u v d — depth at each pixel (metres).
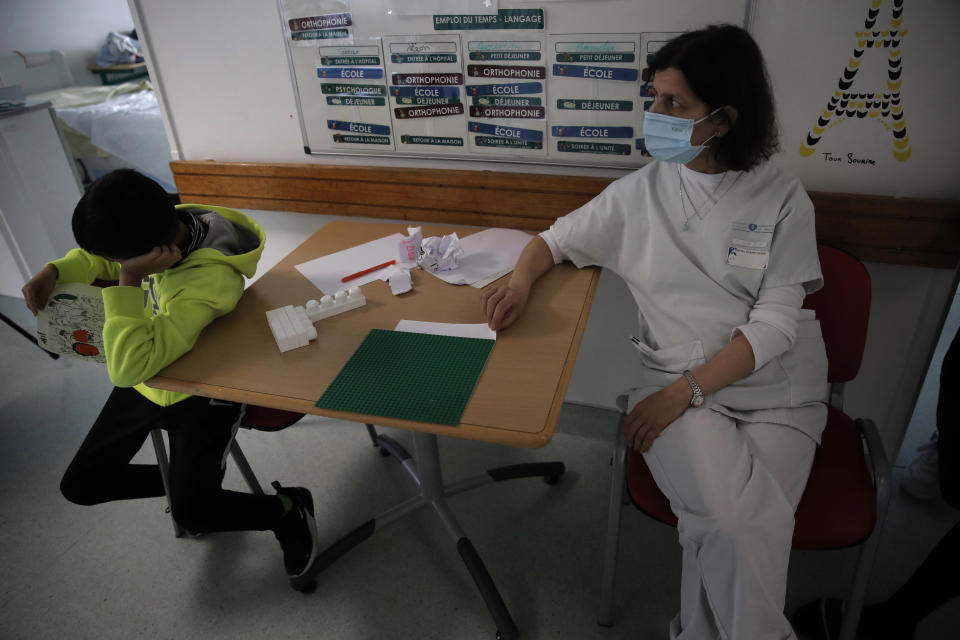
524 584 1.58
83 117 3.89
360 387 1.09
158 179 3.96
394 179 1.88
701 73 1.13
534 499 1.83
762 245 1.23
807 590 1.52
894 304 1.61
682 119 1.18
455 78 1.70
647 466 1.28
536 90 1.65
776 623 1.04
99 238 1.13
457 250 1.51
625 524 1.73
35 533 1.78
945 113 1.37
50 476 1.98
